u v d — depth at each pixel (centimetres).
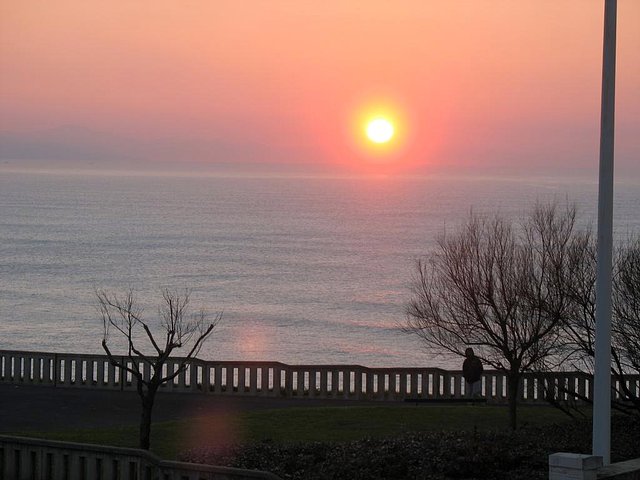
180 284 15038
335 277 16175
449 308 4888
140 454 2212
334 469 2231
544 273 3341
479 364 3722
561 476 1692
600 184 1966
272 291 14462
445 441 2472
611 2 1947
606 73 1956
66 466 2333
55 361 3984
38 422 3328
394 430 3114
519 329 3384
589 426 2877
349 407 3550
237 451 2475
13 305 12725
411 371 3912
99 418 3406
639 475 1777
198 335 9650
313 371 3903
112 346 9581
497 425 3234
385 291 14450
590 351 3206
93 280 15375
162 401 3722
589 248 3403
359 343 10362
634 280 3144
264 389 3916
